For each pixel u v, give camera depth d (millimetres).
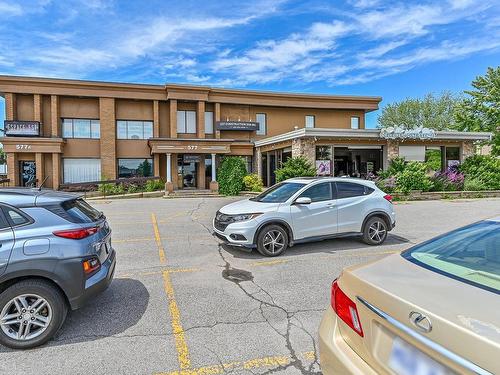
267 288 4906
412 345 1691
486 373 1354
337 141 18703
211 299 4508
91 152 24188
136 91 24500
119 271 5719
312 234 6922
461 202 16266
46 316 3371
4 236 3281
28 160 22688
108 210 13883
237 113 26844
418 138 18938
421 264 2283
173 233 9031
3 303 3246
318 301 4445
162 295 4648
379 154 20516
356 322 2043
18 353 3217
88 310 4164
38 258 3285
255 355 3182
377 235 7555
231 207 7082
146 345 3357
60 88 23062
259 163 24938
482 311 1586
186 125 25875
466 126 30844
